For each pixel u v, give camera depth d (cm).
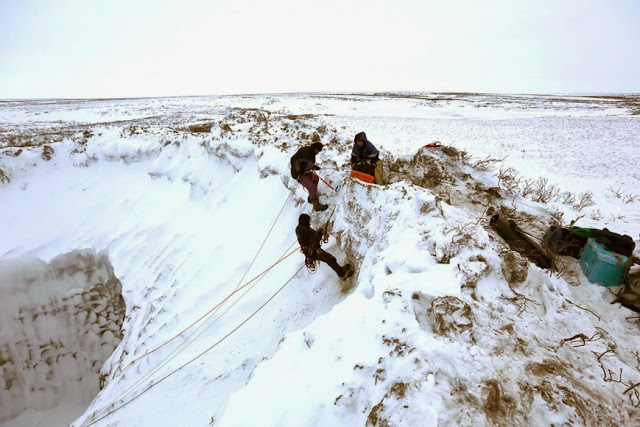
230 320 695
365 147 651
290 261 718
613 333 360
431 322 313
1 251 1100
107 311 1097
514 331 316
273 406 283
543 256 460
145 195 1207
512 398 259
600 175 1414
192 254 949
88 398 1097
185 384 591
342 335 320
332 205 714
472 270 356
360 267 514
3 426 1037
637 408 272
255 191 963
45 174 1315
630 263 402
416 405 237
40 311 1077
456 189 671
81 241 1138
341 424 259
